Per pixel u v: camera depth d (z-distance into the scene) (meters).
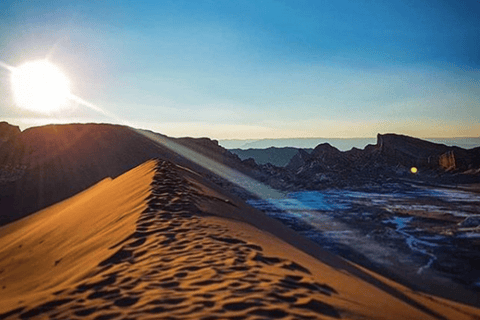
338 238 34.25
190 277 5.90
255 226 14.22
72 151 76.25
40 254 13.48
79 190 57.94
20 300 6.38
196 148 104.25
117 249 8.48
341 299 5.44
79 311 5.01
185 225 10.52
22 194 55.25
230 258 7.04
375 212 49.47
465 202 61.00
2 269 13.34
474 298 18.95
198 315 4.29
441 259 27.23
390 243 32.47
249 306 4.54
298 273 6.57
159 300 4.91
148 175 23.09
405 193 75.25
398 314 5.86
